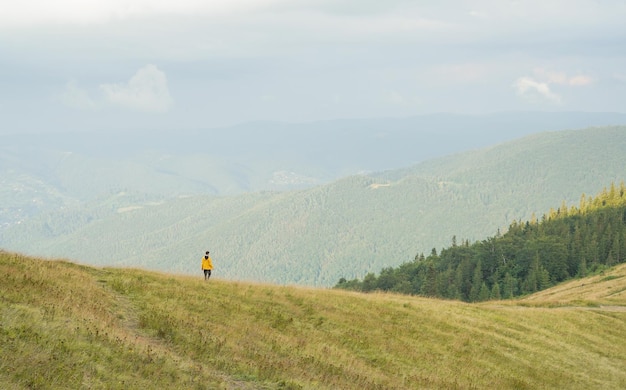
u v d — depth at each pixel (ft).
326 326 99.09
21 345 49.39
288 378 66.95
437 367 93.56
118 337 59.93
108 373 50.31
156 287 93.86
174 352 65.57
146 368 54.29
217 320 85.25
